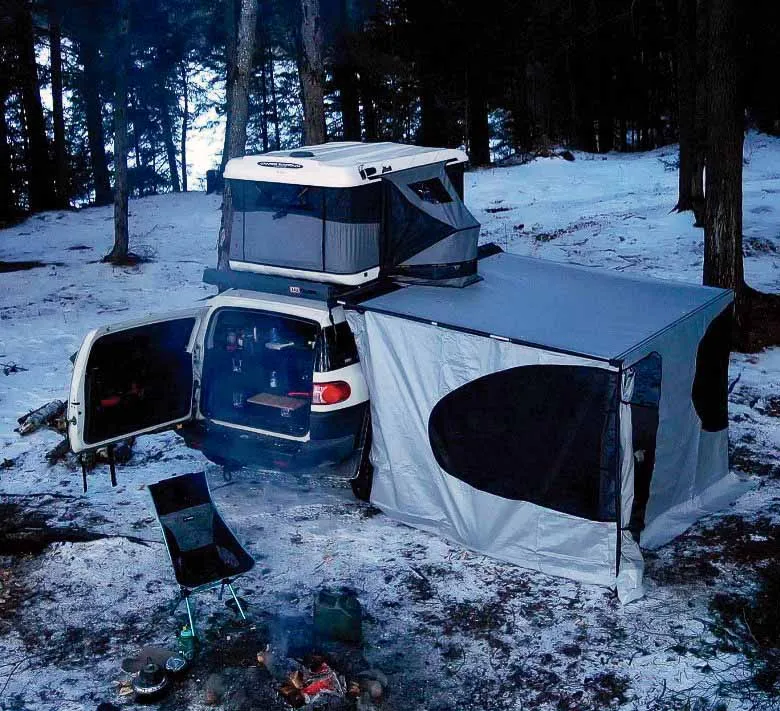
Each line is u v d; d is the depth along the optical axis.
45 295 16.77
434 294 7.32
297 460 6.93
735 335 11.39
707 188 11.29
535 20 30.55
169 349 7.23
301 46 13.26
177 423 7.37
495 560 6.48
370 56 32.19
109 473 8.28
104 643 5.61
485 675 5.20
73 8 29.75
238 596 6.08
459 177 8.59
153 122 49.19
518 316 6.73
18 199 38.88
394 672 5.24
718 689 4.95
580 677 5.14
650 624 5.61
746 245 16.75
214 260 20.39
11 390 10.80
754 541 6.61
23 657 5.49
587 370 5.87
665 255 16.69
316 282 7.41
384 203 7.40
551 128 43.56
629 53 38.31
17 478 8.22
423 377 6.67
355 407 7.06
